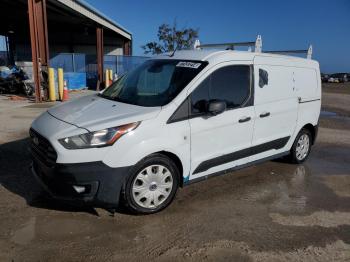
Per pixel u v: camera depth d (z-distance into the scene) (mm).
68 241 3504
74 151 3615
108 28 26484
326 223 4184
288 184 5457
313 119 6398
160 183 4137
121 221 3953
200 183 5285
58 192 3758
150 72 4949
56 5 19531
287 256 3441
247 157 5223
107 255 3309
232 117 4773
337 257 3467
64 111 4387
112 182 3756
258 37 6496
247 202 4680
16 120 9555
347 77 57719
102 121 3832
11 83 17156
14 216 3947
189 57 4887
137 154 3830
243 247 3562
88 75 26281
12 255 3236
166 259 3295
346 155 7449
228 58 4840
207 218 4148
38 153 4035
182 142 4207
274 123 5520
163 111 4078
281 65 5637
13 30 33562
